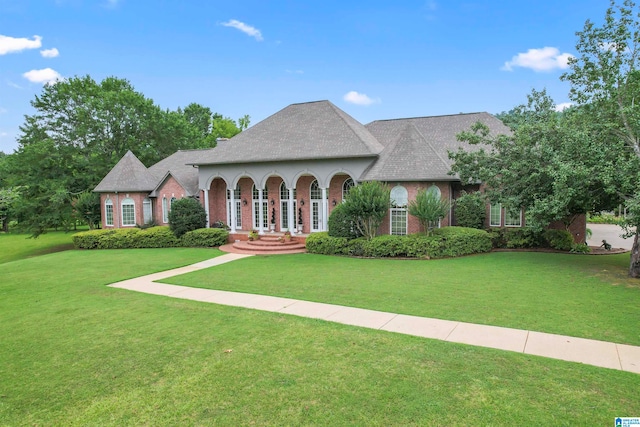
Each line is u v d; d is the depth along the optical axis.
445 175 21.47
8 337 9.19
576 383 6.24
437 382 6.37
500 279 14.27
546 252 20.69
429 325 9.27
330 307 11.03
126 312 11.07
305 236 25.14
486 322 9.41
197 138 57.88
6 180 37.47
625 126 15.01
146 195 31.45
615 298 11.48
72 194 37.44
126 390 6.45
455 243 19.70
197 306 11.50
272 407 5.76
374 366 7.02
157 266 19.05
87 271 18.08
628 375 6.49
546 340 8.17
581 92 16.34
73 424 5.52
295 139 26.75
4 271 18.77
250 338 8.64
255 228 28.98
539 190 16.98
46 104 45.66
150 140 48.25
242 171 27.16
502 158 18.58
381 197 20.39
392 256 20.06
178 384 6.58
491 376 6.54
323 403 5.83
